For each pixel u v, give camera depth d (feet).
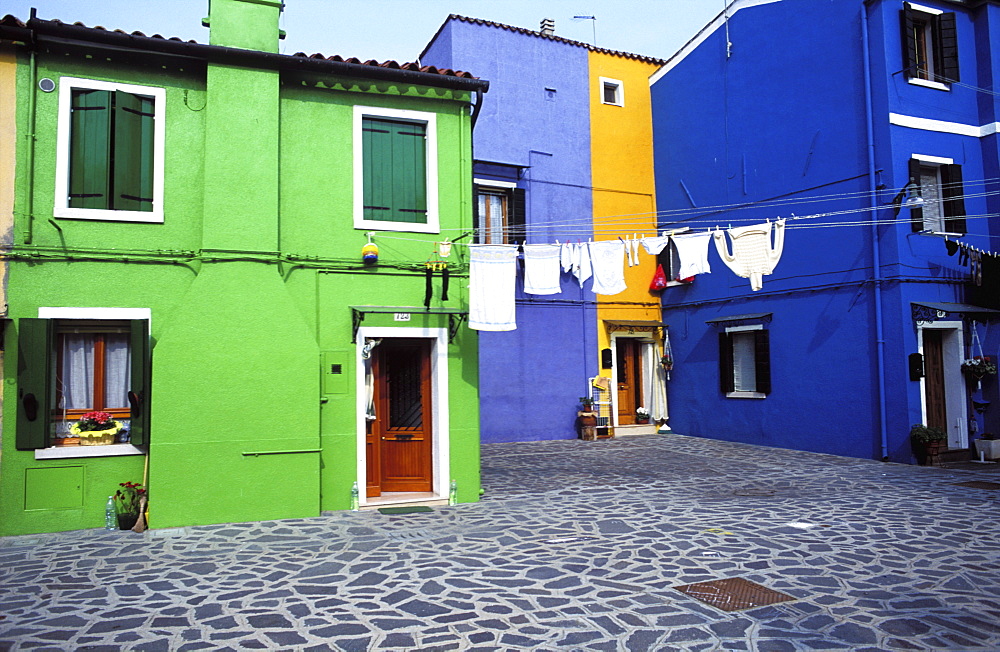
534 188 51.60
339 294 27.43
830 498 28.48
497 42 51.31
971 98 40.93
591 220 53.67
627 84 56.49
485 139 49.96
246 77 26.30
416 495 28.84
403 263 28.35
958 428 38.52
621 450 44.78
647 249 32.30
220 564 19.74
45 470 23.66
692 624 14.92
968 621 14.96
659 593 16.98
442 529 23.84
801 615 15.40
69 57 24.85
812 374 42.16
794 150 43.68
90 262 24.53
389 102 28.84
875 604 16.05
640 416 54.08
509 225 50.29
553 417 50.83
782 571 18.67
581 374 52.11
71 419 24.73
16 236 23.93
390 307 27.96
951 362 39.09
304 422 25.71
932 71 40.24
